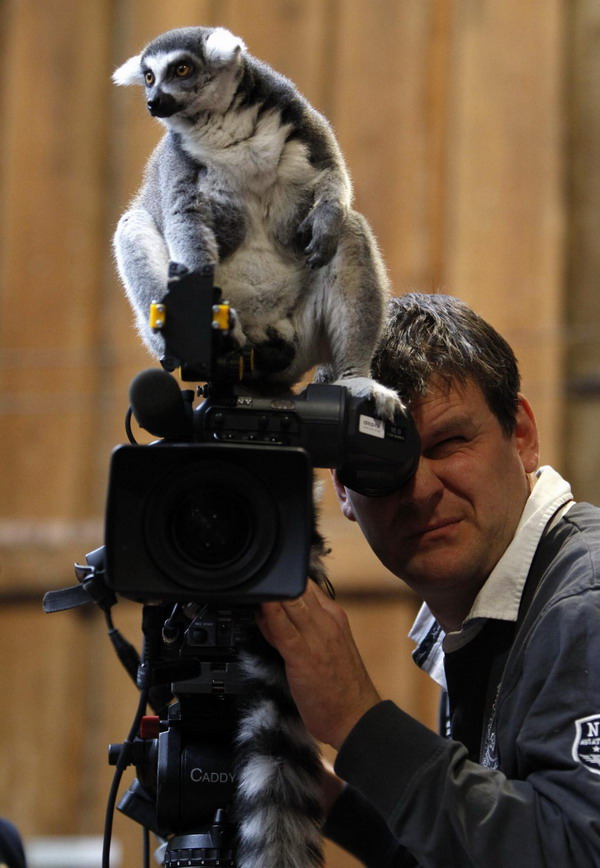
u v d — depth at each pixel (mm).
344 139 11383
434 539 3662
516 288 10953
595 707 2938
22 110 12062
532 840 2846
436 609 3938
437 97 11375
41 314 11781
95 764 10719
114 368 11656
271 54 11641
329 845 9109
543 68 11258
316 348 4062
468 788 2943
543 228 10992
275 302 3930
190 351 3152
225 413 3238
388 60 11461
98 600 3330
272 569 2939
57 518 11453
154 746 3562
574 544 3443
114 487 2906
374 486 3547
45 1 12188
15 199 11961
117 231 4184
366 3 11609
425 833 2912
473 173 11164
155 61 4094
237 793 3367
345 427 3289
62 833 10555
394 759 3004
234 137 3939
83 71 12023
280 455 2928
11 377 11750
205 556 2955
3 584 11250
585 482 10820
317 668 3119
